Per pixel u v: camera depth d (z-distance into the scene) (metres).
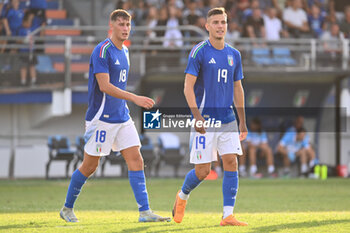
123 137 23.20
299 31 70.56
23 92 60.53
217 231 19.41
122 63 23.00
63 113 61.06
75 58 62.53
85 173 23.38
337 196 43.31
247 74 60.62
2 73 60.03
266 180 56.88
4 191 46.97
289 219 22.80
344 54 64.81
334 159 64.62
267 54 63.12
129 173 23.09
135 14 67.50
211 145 22.17
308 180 57.06
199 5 69.25
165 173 63.50
